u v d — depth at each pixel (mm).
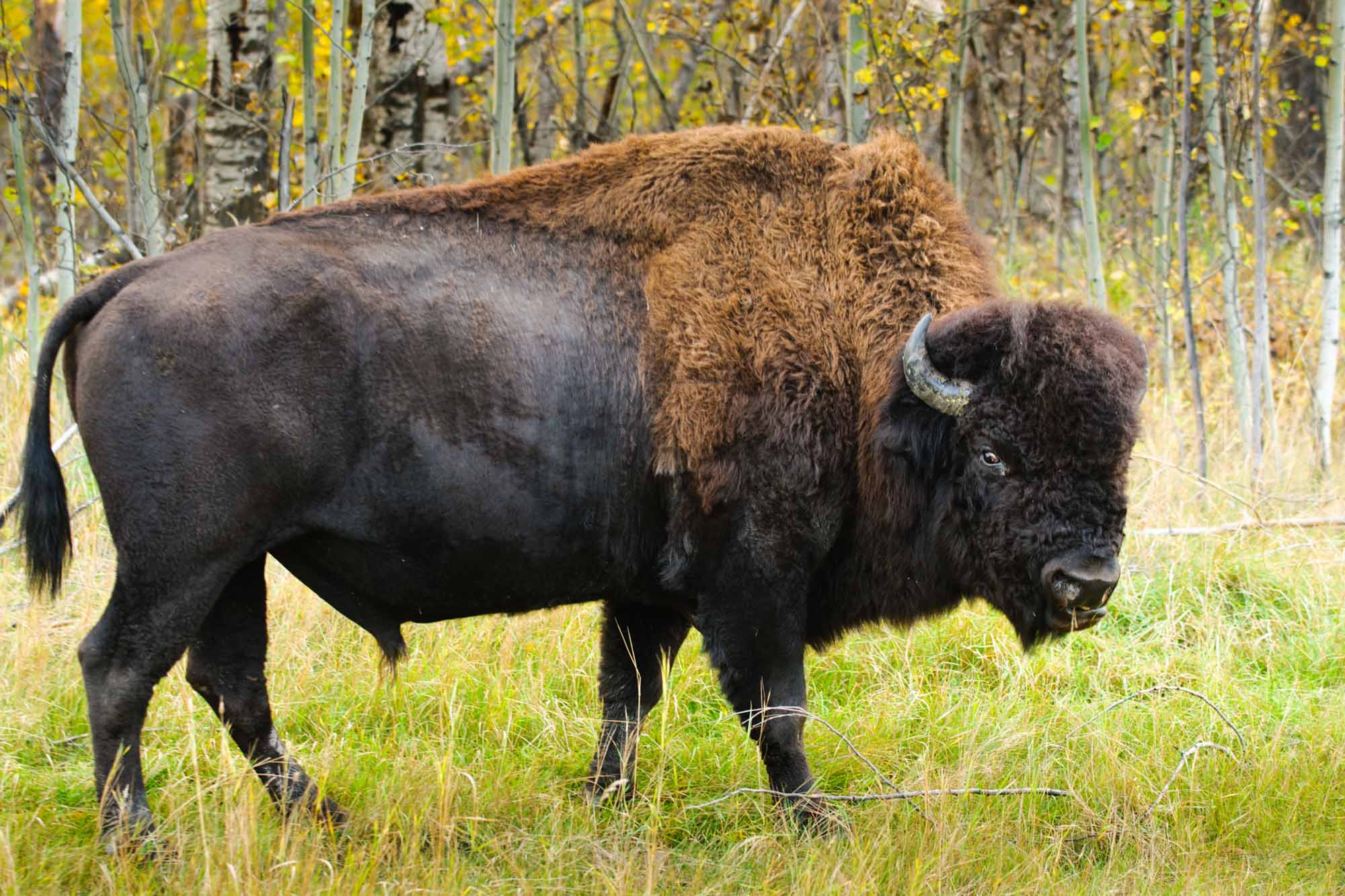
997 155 41844
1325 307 24609
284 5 32469
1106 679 17812
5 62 22547
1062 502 12734
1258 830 14266
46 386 12828
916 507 13789
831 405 13820
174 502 12414
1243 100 28594
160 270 12844
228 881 11859
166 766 14828
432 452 13148
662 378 13812
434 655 17672
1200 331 31562
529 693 16828
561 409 13578
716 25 34281
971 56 40594
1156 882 13367
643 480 13945
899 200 14484
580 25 34625
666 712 16016
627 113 39281
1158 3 30984
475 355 13250
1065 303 13281
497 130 24312
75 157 23156
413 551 13516
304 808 13453
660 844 13891
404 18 30703
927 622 15969
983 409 12984
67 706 16250
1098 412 12539
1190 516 22625
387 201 13859
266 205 26562
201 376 12414
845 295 14117
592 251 14102
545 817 14391
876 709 16922
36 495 12930
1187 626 19188
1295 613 19500
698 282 13945
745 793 14930
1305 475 24953
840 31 34031
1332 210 24297
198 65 35000
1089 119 25719
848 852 13266
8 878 11633
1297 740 15867
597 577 14234
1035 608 13258
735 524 13695
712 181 14375
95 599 18266
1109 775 14977
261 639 14055
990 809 14547
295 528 13109
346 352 12898
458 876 12719
